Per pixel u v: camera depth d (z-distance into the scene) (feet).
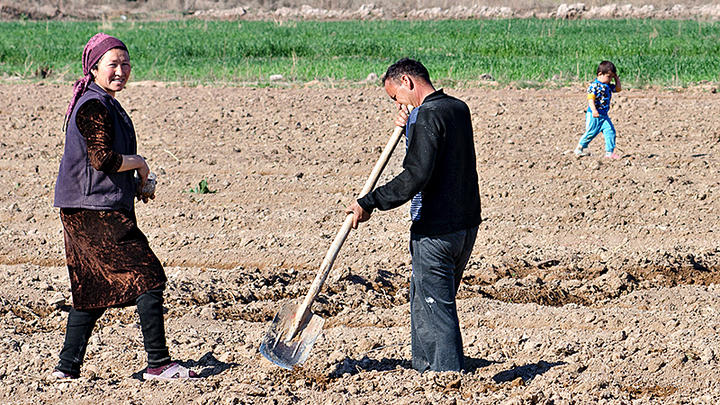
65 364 45.24
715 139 113.80
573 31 333.01
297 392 44.78
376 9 522.47
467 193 43.21
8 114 133.80
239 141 114.83
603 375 46.03
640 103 140.26
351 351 50.78
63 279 63.82
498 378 45.96
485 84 166.71
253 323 55.72
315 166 99.55
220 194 87.56
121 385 45.03
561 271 66.49
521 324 55.42
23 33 339.77
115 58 42.57
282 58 234.79
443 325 44.62
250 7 570.87
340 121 127.24
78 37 314.76
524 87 163.12
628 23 378.32
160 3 578.66
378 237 73.72
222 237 72.84
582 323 55.06
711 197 84.64
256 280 64.03
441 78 176.35
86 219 42.42
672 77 172.45
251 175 94.84
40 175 95.81
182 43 277.23
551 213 80.53
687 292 60.13
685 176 93.61
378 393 44.14
